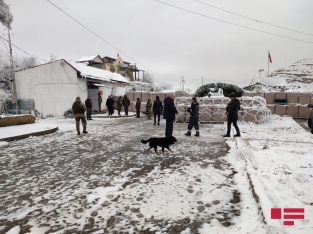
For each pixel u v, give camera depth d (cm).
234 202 303
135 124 1222
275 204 269
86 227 246
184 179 390
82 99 1806
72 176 411
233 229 236
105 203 302
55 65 1788
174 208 287
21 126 1001
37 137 818
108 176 409
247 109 1213
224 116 1227
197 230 237
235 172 428
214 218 262
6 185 371
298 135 827
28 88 1873
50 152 593
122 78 2534
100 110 1898
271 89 2180
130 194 330
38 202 309
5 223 257
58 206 296
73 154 571
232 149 605
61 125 1188
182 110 1285
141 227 245
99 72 2192
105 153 582
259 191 306
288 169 414
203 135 845
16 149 627
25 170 446
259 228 227
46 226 249
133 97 2100
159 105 1149
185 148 631
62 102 1798
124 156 550
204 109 1251
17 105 1891
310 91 1795
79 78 1772
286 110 1588
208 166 464
